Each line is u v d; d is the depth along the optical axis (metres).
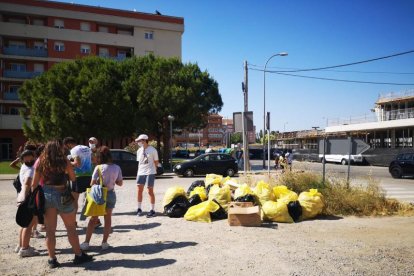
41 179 5.49
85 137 30.45
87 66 31.69
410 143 45.94
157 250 6.20
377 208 9.79
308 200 8.98
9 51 48.94
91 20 53.03
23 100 33.34
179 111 30.44
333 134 58.84
